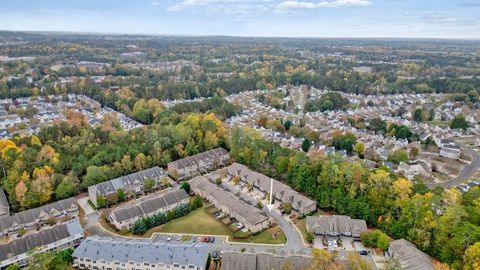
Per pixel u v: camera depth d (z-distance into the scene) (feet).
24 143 521.65
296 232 364.38
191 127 598.75
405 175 512.63
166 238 351.25
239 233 358.43
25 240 318.24
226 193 413.39
